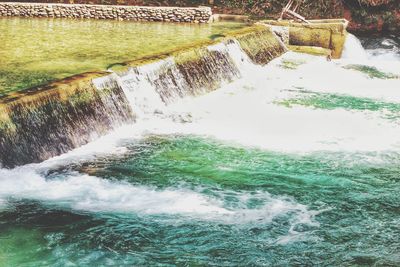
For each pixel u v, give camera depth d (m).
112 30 16.80
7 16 19.02
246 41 15.41
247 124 10.27
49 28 16.61
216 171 7.96
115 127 9.41
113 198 6.96
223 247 5.96
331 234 6.30
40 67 11.09
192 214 6.63
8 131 7.49
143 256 5.75
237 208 6.82
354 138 9.63
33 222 6.30
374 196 7.32
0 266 5.46
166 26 18.38
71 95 8.77
